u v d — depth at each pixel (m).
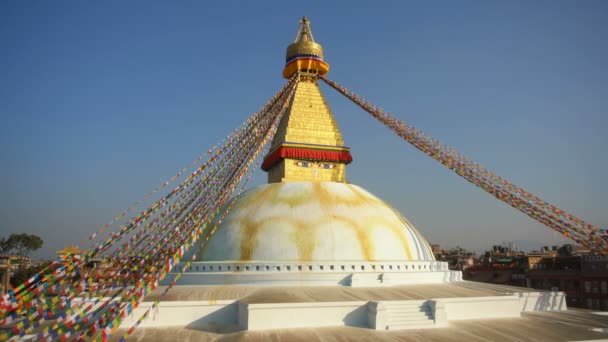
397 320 19.84
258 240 24.28
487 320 21.23
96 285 17.73
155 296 21.28
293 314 19.41
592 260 45.22
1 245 72.94
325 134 30.52
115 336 18.20
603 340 17.97
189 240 19.22
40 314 15.67
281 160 30.06
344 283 23.36
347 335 18.31
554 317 21.83
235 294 21.56
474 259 79.00
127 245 18.28
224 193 21.73
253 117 25.47
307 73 32.59
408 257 25.75
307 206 25.61
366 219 25.77
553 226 21.09
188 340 17.80
